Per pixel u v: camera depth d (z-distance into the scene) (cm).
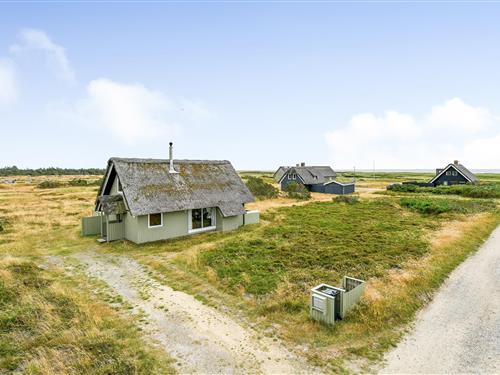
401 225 2322
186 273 1365
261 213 2966
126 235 2022
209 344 809
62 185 6788
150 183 2025
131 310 1011
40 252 1730
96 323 892
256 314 980
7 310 945
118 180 2081
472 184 5566
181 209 2017
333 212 3019
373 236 1953
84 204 3731
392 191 5553
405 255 1542
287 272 1323
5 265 1341
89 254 1692
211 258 1512
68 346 766
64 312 955
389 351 778
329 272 1328
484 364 727
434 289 1173
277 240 1886
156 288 1201
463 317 959
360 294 1010
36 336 811
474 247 1748
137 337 839
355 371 701
